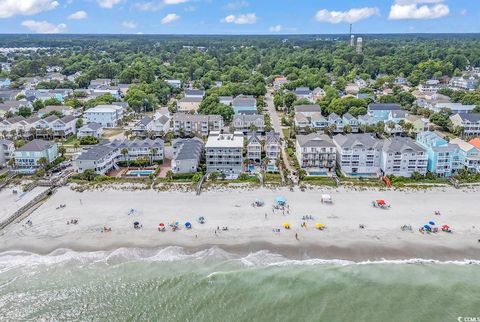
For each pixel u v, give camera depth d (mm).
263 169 138500
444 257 89125
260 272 84875
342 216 105188
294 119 199250
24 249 93000
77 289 80375
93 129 181250
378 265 86875
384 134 184750
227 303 76500
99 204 113250
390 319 72750
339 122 188500
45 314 74125
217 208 110250
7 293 79312
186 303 76562
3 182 128250
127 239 96125
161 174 136250
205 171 137000
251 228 100125
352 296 78188
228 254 90688
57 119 184375
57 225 102250
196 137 172375
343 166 134500
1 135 178000
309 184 125000
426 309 75062
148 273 84750
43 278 83562
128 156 146500
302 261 88312
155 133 185250
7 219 103875
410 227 99062
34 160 140625
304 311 74625
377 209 108750
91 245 94062
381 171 133875
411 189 120875
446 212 106938
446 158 129125
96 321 72438
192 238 96375
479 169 130125
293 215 105938
